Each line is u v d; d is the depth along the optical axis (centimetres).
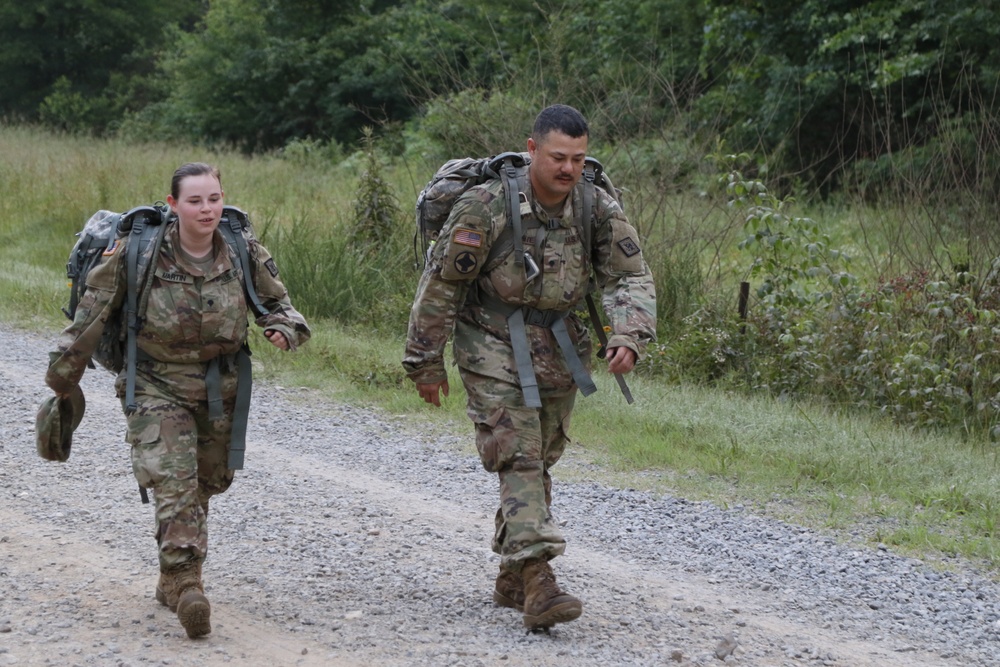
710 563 863
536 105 1952
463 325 688
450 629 689
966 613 775
